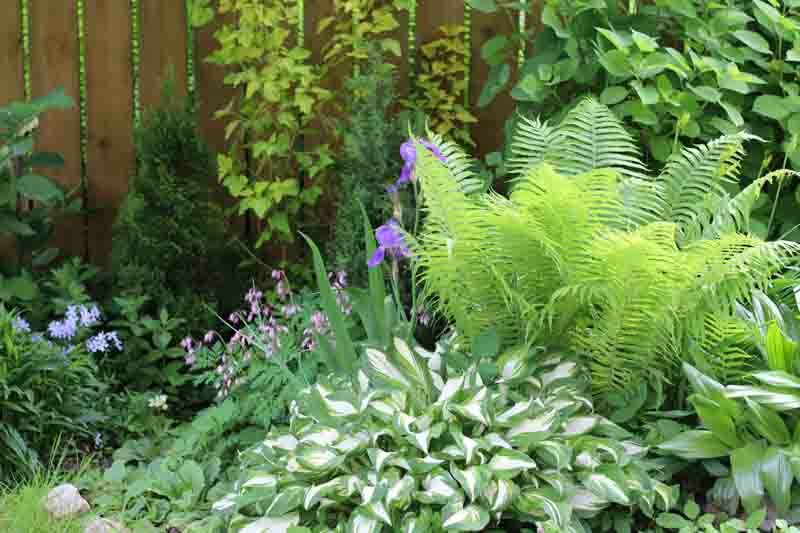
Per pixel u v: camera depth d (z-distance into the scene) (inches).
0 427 136.9
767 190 156.0
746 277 112.9
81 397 152.2
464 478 104.0
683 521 104.9
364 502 104.7
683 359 121.3
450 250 107.3
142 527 123.0
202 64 191.6
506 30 184.4
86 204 195.6
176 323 168.9
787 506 103.0
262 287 192.2
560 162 136.3
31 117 174.4
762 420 109.7
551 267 119.9
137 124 191.2
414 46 189.0
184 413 170.9
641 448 112.2
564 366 124.2
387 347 126.0
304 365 147.7
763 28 160.9
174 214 173.9
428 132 130.9
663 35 163.3
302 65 181.3
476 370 116.4
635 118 146.2
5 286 171.3
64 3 189.9
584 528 106.2
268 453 121.1
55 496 125.5
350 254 168.1
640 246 106.2
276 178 185.6
